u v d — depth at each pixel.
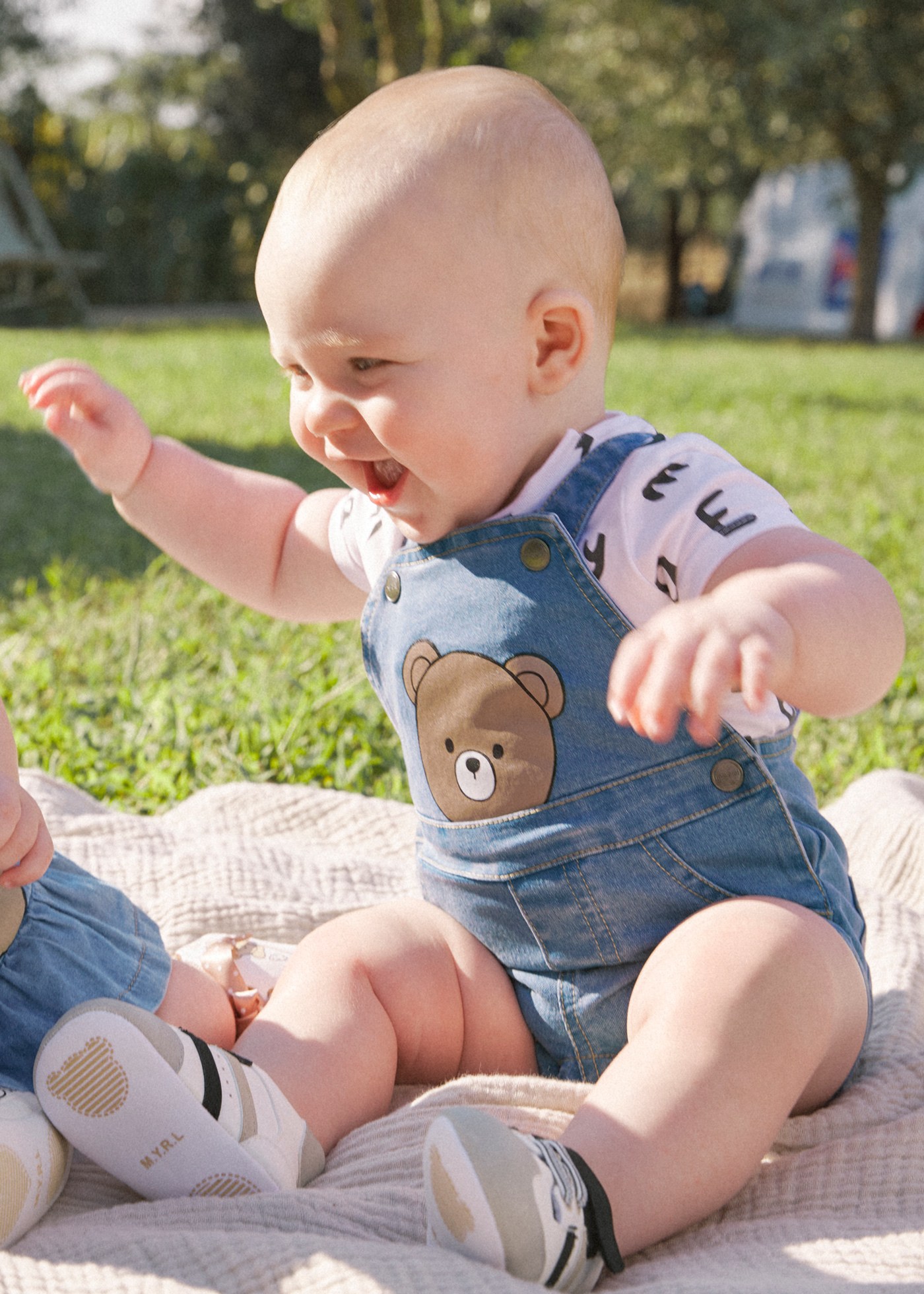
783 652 1.17
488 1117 1.13
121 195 22.66
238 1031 1.60
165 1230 1.17
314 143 1.46
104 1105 1.23
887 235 21.83
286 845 2.19
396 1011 1.47
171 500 1.81
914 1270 1.13
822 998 1.30
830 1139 1.39
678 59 16.48
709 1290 1.05
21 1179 1.19
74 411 1.76
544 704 1.45
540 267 1.41
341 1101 1.41
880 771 2.40
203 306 23.50
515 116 1.42
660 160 17.61
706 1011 1.25
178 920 1.81
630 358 12.45
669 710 1.11
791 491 5.69
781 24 15.22
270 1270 1.06
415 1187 1.26
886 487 5.91
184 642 3.24
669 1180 1.19
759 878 1.42
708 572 1.40
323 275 1.37
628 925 1.44
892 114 16.92
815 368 12.52
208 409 7.56
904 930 1.86
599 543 1.44
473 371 1.40
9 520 4.75
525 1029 1.53
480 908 1.52
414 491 1.46
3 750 1.47
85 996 1.41
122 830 2.12
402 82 1.49
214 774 2.57
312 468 5.77
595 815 1.44
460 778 1.50
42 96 20.44
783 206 22.94
